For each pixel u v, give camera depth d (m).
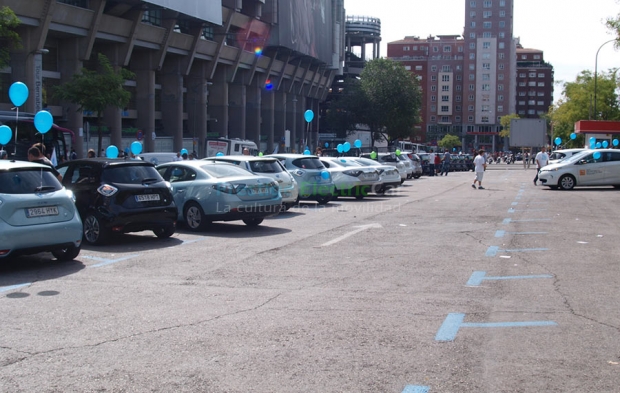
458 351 5.11
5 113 27.05
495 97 130.12
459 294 7.15
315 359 4.95
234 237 12.38
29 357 5.10
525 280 7.89
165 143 51.91
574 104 73.75
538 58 165.12
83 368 4.82
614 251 10.11
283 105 73.62
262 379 4.54
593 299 6.86
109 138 44.81
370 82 79.88
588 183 26.14
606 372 4.62
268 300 6.96
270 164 16.31
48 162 12.01
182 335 5.64
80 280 8.26
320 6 72.62
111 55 43.62
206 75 56.09
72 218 9.30
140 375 4.65
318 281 7.97
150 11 45.91
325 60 75.44
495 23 129.38
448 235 12.14
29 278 8.43
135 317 6.29
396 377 4.54
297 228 13.73
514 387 4.34
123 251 10.74
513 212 16.62
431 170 45.47
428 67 135.50
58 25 37.25
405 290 7.39
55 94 32.47
